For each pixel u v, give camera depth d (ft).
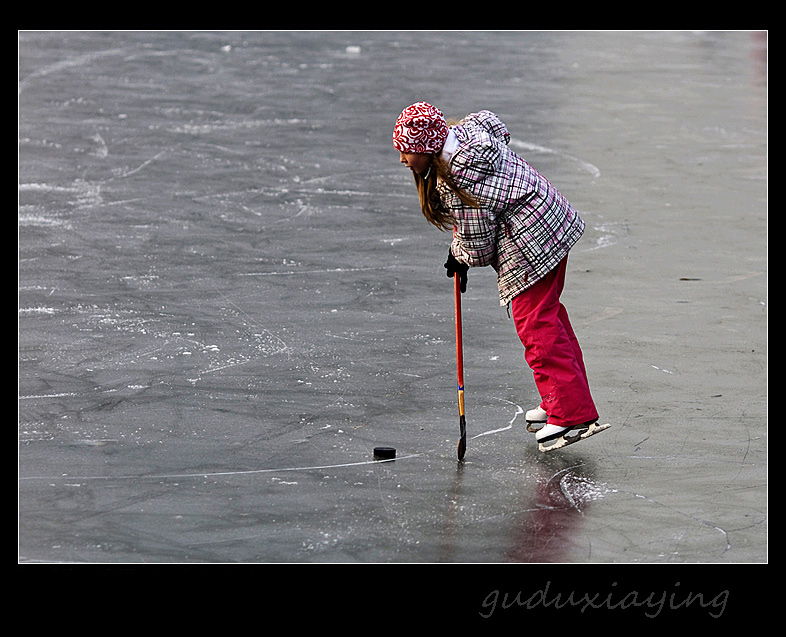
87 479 58.49
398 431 65.05
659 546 52.65
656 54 238.68
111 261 98.07
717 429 65.16
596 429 62.08
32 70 202.08
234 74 202.59
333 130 157.99
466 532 53.78
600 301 88.07
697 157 144.66
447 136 58.54
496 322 83.76
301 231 108.88
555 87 196.44
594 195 124.77
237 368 74.08
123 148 144.36
